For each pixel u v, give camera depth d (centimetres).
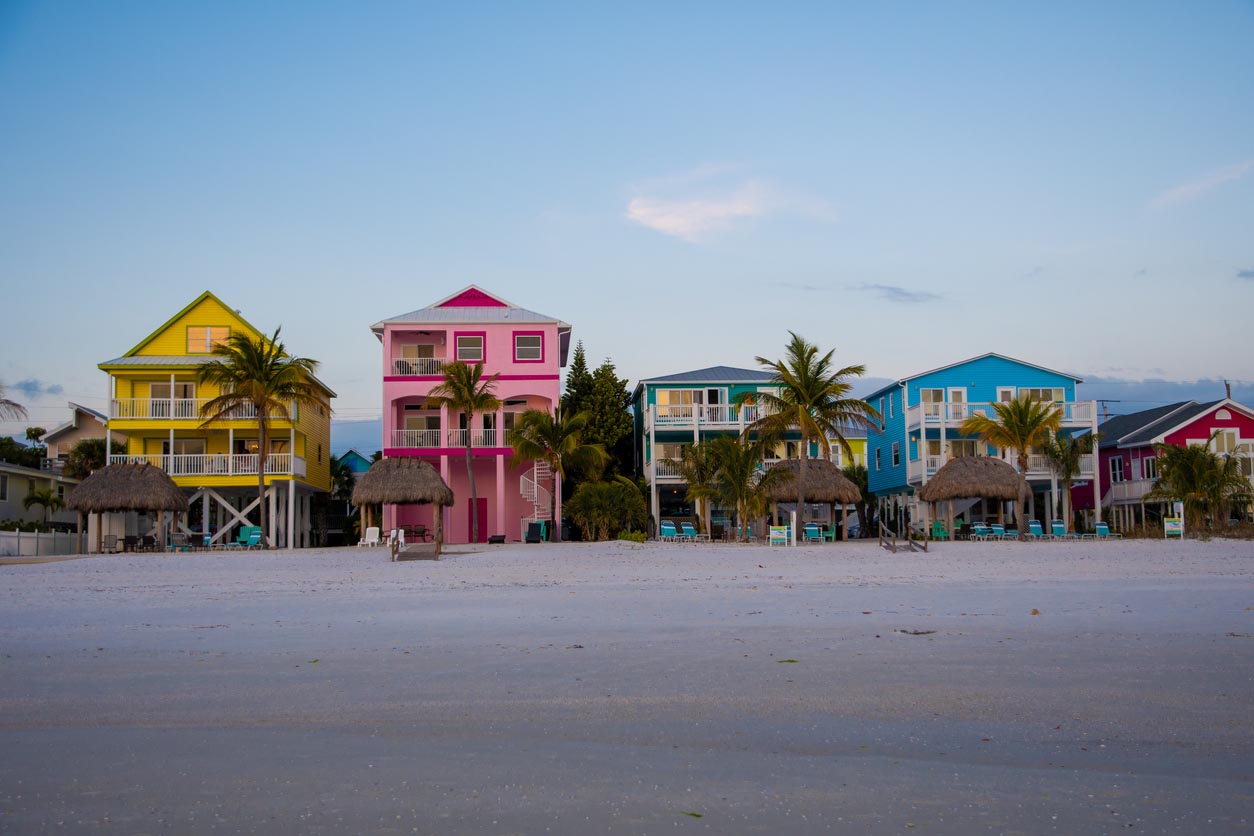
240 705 896
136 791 642
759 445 3853
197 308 4466
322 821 586
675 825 577
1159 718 820
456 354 4469
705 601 1748
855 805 610
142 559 3059
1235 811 596
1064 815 590
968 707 865
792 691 935
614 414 5166
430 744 757
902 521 5103
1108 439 5512
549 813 599
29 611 1672
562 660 1110
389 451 4375
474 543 4066
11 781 663
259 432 4047
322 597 1891
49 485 4822
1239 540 3800
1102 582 2112
